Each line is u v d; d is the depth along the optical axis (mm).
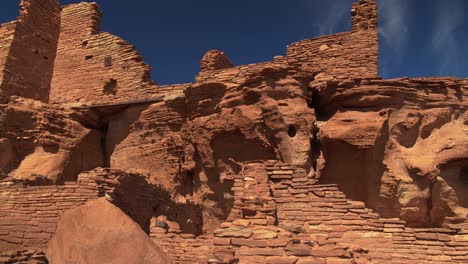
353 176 17141
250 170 12086
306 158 16969
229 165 18719
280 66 18297
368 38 20094
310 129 17438
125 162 22406
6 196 14008
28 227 13117
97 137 23469
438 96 17859
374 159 16953
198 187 19500
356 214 10648
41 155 20453
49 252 8609
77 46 26531
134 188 15312
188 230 17656
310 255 8406
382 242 10164
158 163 21234
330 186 11164
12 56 23781
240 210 10945
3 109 20438
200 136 19422
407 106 17656
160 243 12789
